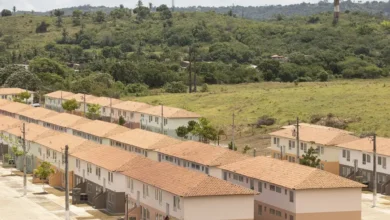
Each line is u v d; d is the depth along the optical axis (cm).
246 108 18538
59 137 12431
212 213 7606
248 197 7700
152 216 8494
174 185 7975
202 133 14300
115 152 10375
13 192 11119
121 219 9088
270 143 14738
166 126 15738
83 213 9569
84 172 10681
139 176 8844
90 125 14662
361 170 11281
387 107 16350
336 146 11694
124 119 17562
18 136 13525
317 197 8125
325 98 18212
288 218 8256
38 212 9644
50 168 11656
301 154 12294
